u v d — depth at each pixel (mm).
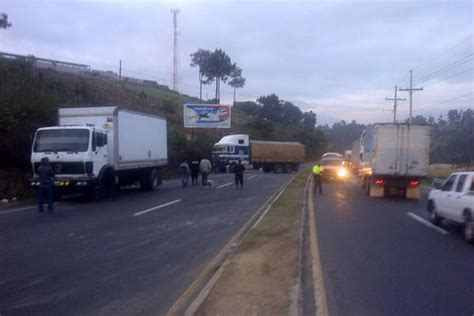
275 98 118250
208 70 85625
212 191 28375
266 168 58906
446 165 54844
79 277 9156
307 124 130375
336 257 11031
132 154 25297
